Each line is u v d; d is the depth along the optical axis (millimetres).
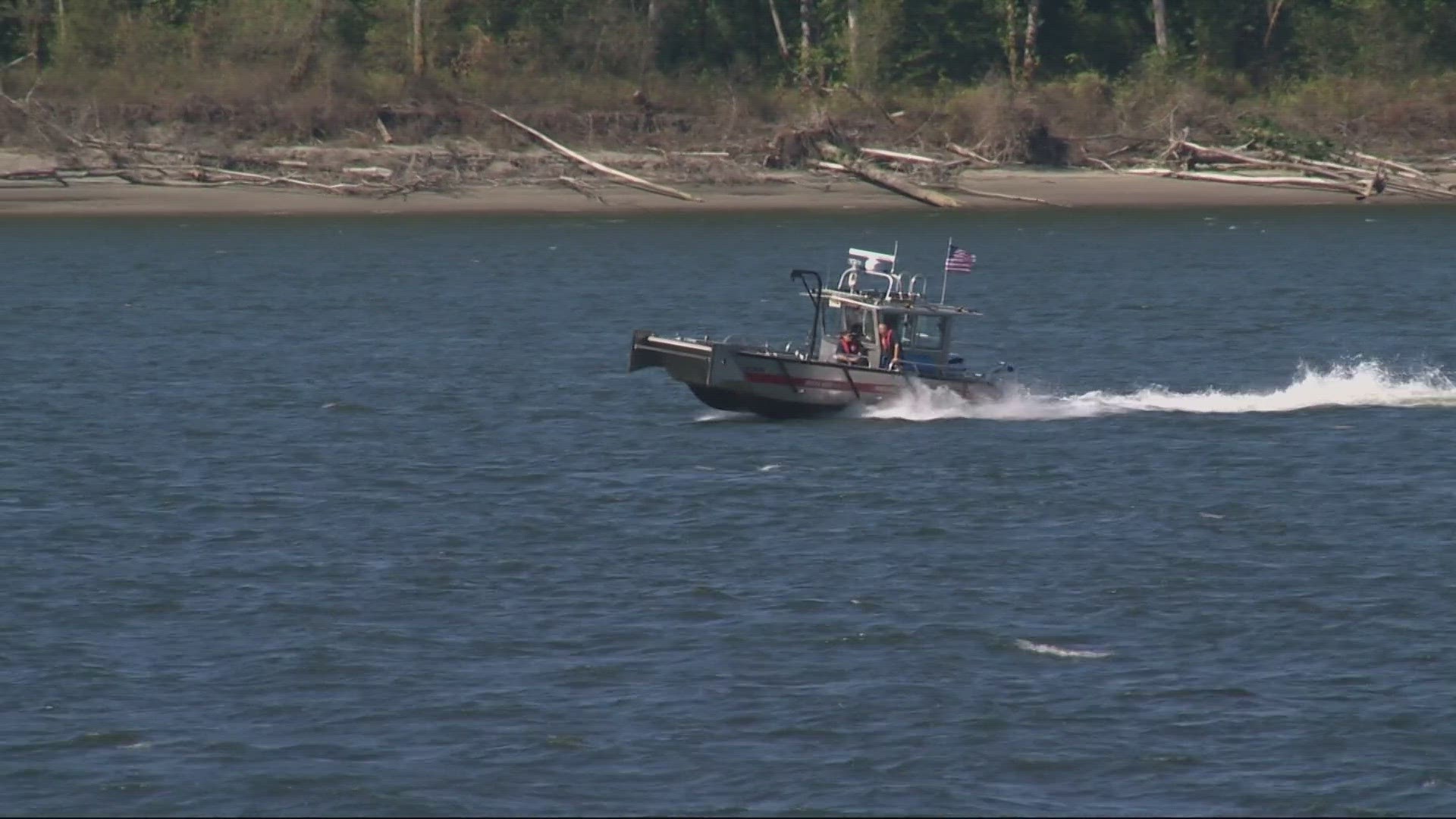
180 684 80062
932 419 133500
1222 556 98250
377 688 79625
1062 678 80500
